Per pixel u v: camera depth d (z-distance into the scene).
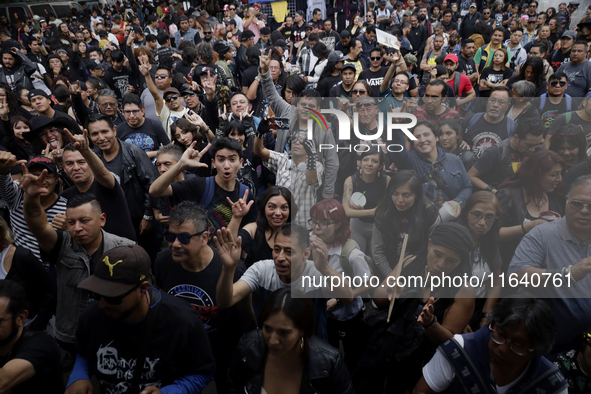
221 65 7.05
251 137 4.27
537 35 10.24
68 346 2.67
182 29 11.39
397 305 2.25
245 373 2.00
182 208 2.33
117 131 4.53
